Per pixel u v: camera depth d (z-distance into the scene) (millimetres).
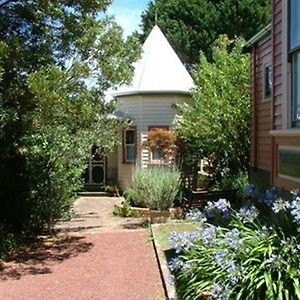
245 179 17031
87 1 10117
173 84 22984
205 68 19891
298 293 5047
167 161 21219
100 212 18219
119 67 11500
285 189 8492
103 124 17031
